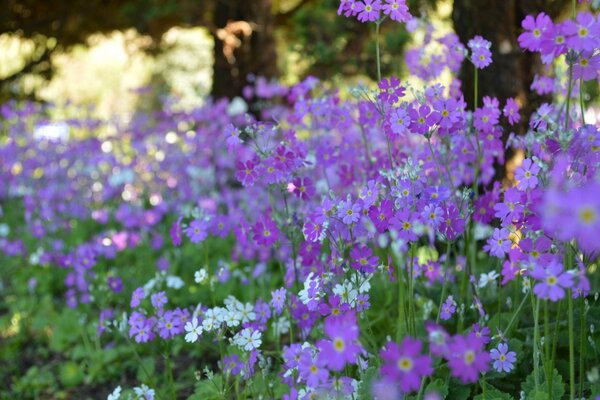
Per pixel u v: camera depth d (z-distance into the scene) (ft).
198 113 19.29
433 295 9.73
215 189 20.02
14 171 21.52
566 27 6.02
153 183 20.22
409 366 4.98
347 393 6.24
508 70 12.09
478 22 12.22
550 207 4.41
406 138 10.94
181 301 13.01
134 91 24.16
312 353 6.84
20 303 15.06
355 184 10.26
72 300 13.19
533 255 6.60
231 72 21.57
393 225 6.98
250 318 8.10
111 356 11.97
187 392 10.80
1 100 27.02
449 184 9.57
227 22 21.27
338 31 21.03
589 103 11.76
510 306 8.84
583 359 7.43
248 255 12.32
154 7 22.27
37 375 12.19
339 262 7.41
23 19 25.89
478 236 9.66
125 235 15.46
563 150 6.52
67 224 19.08
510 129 11.87
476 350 5.09
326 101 10.34
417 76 10.39
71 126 21.70
